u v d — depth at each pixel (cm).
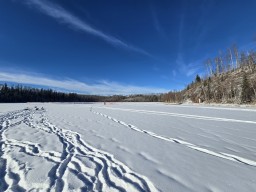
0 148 528
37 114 1598
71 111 1977
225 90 4959
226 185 303
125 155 455
